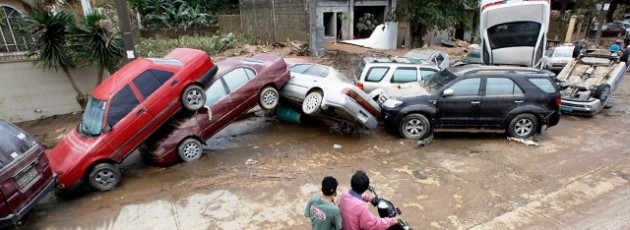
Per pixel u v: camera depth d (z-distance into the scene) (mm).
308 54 19266
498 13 11281
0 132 5359
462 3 20203
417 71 10070
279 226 5324
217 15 31453
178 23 28375
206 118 7770
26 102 11055
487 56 12062
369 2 24688
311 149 8172
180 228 5340
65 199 6512
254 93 8359
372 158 7609
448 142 8461
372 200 3930
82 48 10383
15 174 5082
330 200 3592
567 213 5500
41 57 10344
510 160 7379
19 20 10656
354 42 23766
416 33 21156
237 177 6859
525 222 5305
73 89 11609
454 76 8445
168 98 7266
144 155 7797
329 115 8922
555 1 34031
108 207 6020
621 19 36594
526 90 8188
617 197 5898
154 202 6082
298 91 8656
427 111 8273
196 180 6805
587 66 11188
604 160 7309
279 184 6543
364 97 8203
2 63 10500
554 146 8094
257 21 26484
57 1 12562
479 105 8273
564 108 10383
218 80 8094
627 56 12078
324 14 25047
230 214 5652
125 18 8547
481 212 5570
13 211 5012
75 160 6434
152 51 19234
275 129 9625
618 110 11062
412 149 8055
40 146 5762
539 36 11227
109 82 7203
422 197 5996
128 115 6883
